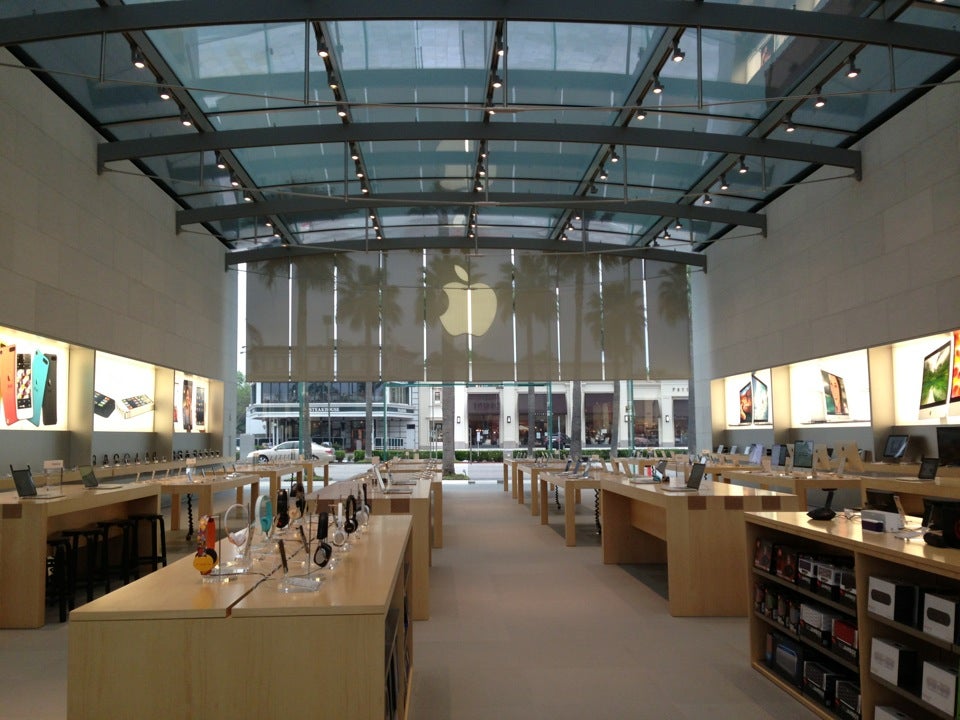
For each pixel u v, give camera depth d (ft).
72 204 30.83
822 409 40.37
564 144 38.55
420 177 43.50
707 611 17.21
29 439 29.55
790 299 41.86
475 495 48.96
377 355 57.88
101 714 7.20
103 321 33.68
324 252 56.95
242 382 58.18
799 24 24.95
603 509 24.22
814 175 38.93
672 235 54.29
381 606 7.35
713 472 34.30
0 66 25.71
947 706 8.36
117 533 24.21
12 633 16.43
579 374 58.65
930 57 28.02
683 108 33.42
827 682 11.35
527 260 59.31
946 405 30.30
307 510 15.11
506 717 11.19
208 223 49.60
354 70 30.91
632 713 11.36
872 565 10.27
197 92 31.58
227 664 7.25
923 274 30.22
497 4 24.76
